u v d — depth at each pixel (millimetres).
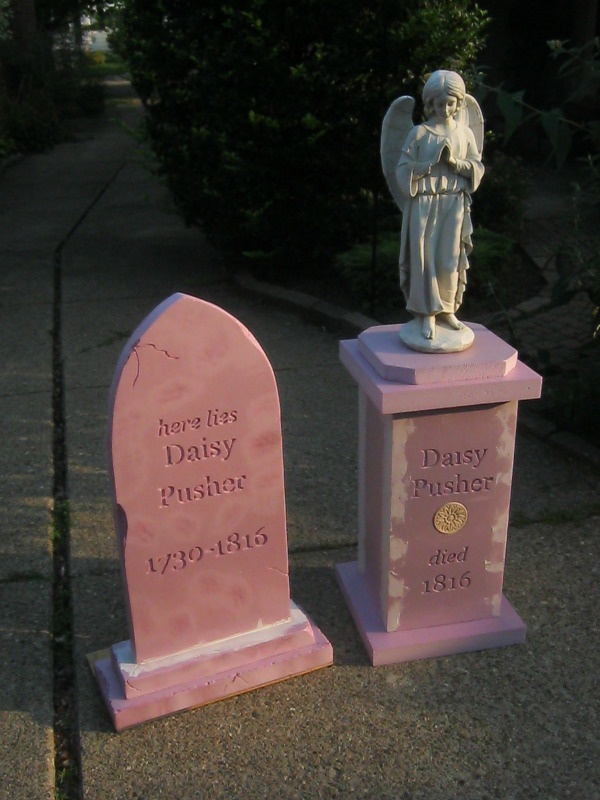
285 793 2809
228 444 3021
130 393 2801
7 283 8266
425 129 2934
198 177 7398
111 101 27781
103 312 7336
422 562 3314
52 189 13352
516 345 5668
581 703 3145
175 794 2812
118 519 2945
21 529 4207
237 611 3250
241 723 3092
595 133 4547
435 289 3057
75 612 3631
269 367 2998
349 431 5137
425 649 3371
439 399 2986
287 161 6918
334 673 3324
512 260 7738
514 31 12891
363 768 2895
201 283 8055
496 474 3240
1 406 5574
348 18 6566
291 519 4277
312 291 7395
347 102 6754
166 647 3156
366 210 7277
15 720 3076
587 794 2787
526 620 3570
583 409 4797
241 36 6684
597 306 4801
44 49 20703
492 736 3010
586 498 4375
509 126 4152
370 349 3189
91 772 2895
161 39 7102
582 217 5059
